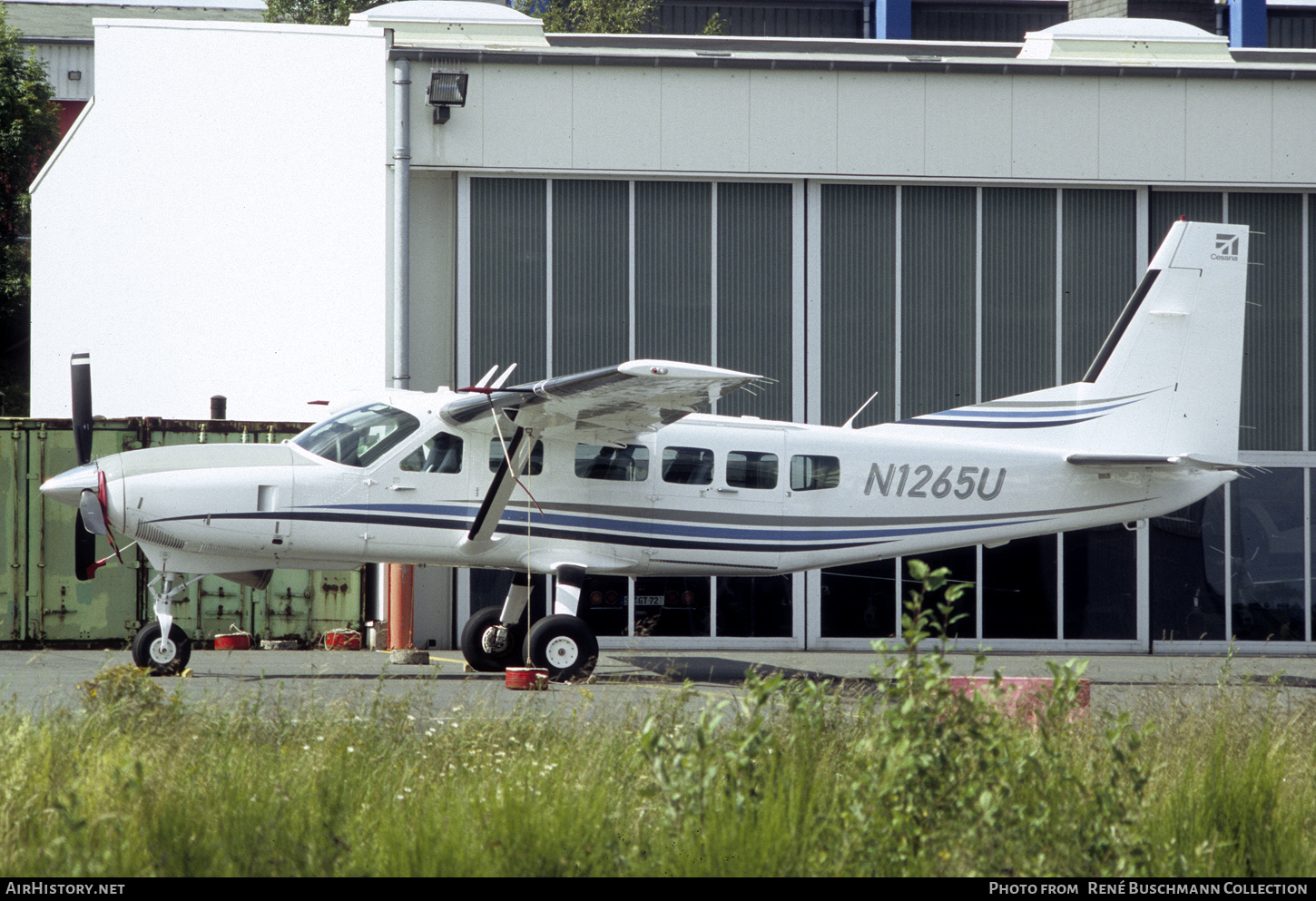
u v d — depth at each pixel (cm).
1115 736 1644
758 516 3728
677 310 5131
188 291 5103
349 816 1587
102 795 1539
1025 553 5172
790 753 1762
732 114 5094
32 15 13325
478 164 4988
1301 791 1864
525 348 5056
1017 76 5184
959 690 1677
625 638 4991
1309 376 5303
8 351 9069
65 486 3334
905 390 5216
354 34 5075
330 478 3450
